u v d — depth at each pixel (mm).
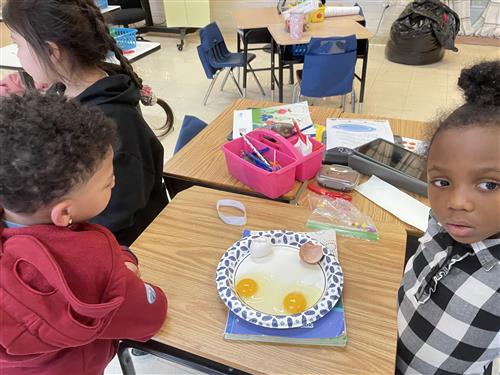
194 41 5754
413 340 815
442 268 725
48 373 712
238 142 1434
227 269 938
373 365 759
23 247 604
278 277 923
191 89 4211
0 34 3445
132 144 1220
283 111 1844
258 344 806
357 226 1107
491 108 594
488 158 581
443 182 644
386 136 1616
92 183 642
